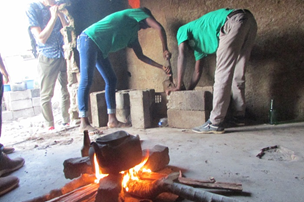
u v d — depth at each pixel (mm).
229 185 1296
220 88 2473
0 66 2463
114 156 1156
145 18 2879
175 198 1237
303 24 2822
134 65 4059
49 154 2203
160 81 3834
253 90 3158
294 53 2904
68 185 1333
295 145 2020
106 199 1097
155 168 1577
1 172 1699
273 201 1187
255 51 3098
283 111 3035
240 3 3123
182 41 2789
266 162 1704
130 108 3221
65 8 3172
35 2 3238
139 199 1252
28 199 1239
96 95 3270
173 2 3572
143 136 2658
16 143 2711
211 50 2756
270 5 2953
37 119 4973
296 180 1401
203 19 2719
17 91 5320
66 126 3600
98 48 2758
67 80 3721
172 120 3031
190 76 3584
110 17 2807
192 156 1896
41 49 3275
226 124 2920
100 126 3326
